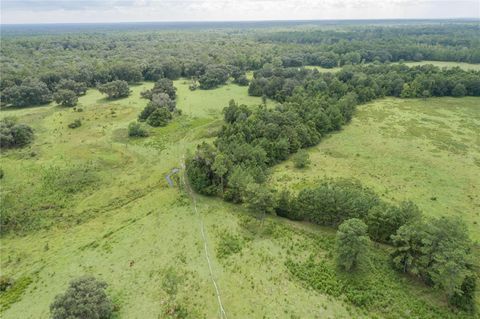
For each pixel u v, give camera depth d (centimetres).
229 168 5838
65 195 6031
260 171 5981
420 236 3766
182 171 6944
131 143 8306
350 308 3516
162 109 9750
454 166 6775
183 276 4050
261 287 3844
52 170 6850
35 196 5950
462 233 3684
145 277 4094
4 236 5056
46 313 3653
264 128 7756
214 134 8819
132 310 3609
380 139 8256
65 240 4919
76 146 8075
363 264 3912
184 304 3659
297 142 7575
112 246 4706
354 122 9488
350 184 5947
